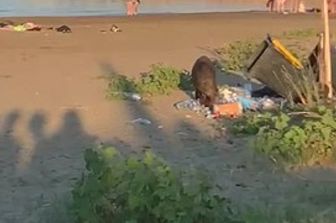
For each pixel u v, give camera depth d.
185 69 17.89
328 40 12.10
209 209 6.47
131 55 20.77
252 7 44.47
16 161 9.91
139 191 6.37
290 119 10.60
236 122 11.83
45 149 10.54
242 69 17.00
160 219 6.36
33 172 9.38
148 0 47.38
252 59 13.05
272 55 12.77
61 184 8.86
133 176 6.46
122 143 10.87
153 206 6.34
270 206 7.77
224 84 15.44
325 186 8.53
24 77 16.94
